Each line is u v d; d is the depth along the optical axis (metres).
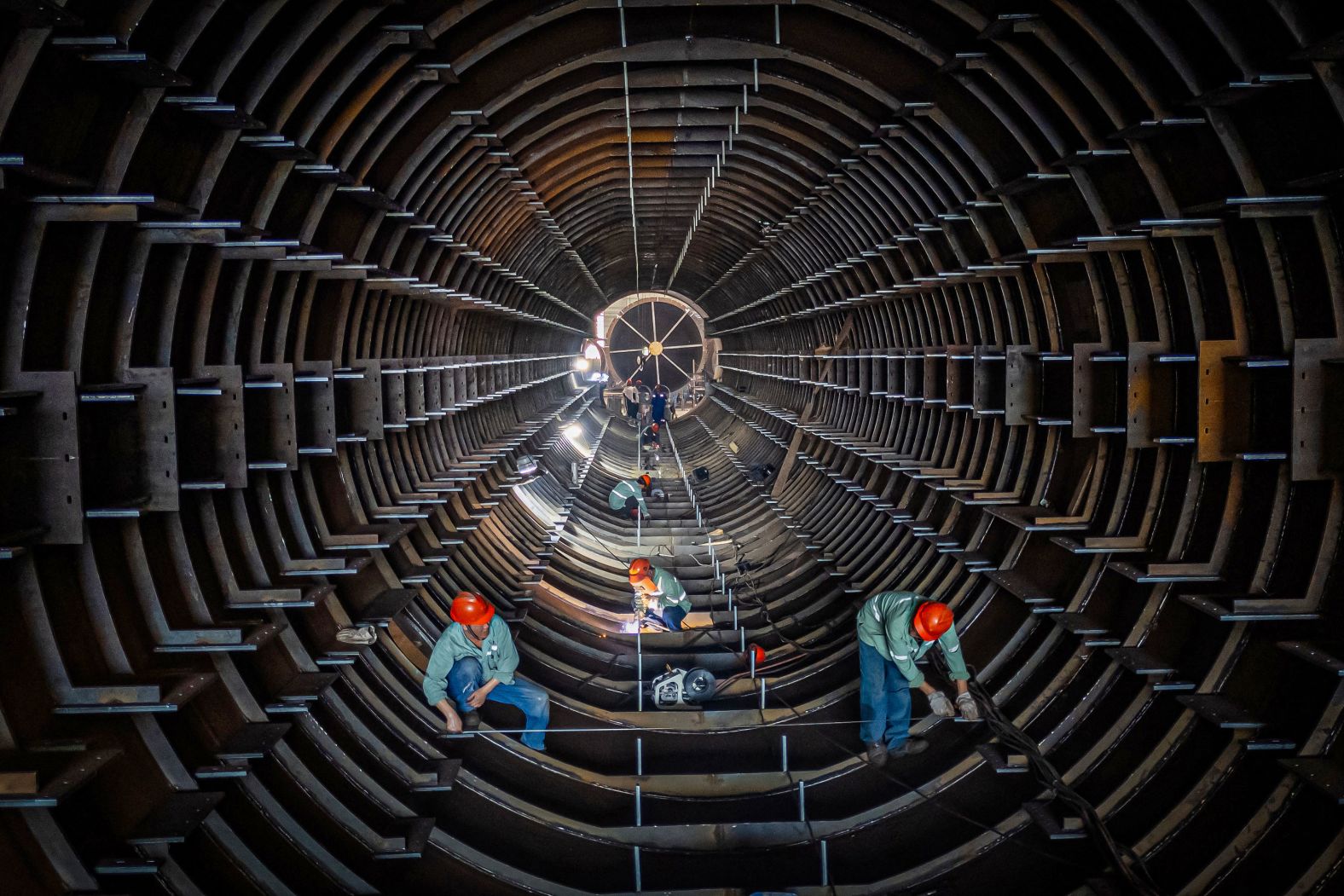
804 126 8.62
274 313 5.79
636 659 8.64
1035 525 5.94
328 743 5.54
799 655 8.52
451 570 8.77
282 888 4.50
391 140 6.52
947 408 8.16
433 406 9.02
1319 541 4.31
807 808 6.20
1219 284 4.87
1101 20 4.69
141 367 4.38
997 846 5.29
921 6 6.00
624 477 17.88
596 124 8.70
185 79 3.82
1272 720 4.50
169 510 4.33
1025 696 6.13
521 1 6.12
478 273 10.62
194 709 4.68
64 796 3.38
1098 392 5.78
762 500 14.28
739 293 19.41
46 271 3.86
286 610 5.74
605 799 6.35
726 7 6.76
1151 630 5.26
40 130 3.57
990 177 6.57
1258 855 4.24
